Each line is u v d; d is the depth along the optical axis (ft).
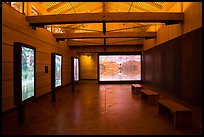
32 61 18.83
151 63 46.57
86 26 52.11
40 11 33.27
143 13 27.17
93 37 41.32
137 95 33.68
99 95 33.96
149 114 20.18
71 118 18.67
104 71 59.06
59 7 37.65
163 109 20.33
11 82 21.79
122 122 17.30
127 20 27.27
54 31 41.96
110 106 24.30
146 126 16.12
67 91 40.29
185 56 26.53
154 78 43.80
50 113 20.71
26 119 18.37
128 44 54.75
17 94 16.12
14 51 16.08
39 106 24.50
